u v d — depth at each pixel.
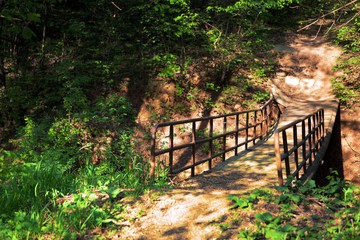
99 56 15.48
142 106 13.69
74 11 17.11
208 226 3.52
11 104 13.31
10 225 3.34
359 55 14.91
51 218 3.59
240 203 3.88
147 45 15.95
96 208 3.88
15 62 14.82
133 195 4.41
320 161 7.48
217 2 14.41
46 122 12.39
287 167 5.28
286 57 16.44
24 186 4.28
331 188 4.46
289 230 3.08
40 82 14.23
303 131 6.30
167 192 4.70
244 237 3.13
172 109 13.59
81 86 14.00
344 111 13.58
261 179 5.88
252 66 14.66
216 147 11.93
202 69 14.78
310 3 20.62
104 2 16.48
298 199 3.79
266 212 3.53
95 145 10.95
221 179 5.93
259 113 13.24
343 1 15.91
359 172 11.76
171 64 13.70
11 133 13.41
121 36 16.59
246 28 15.38
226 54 13.75
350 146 12.53
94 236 3.35
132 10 15.95
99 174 5.36
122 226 3.60
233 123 13.00
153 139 5.14
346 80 14.60
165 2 15.29
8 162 3.96
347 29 14.84
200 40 16.06
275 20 20.14
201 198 4.35
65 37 16.06
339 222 3.33
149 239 3.33
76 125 11.71
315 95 14.64
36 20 3.88
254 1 13.47
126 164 5.61
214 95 14.16
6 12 5.56
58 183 4.79
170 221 3.70
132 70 14.88
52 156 8.82
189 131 12.77
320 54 16.39
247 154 8.18
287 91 14.95
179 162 11.75
